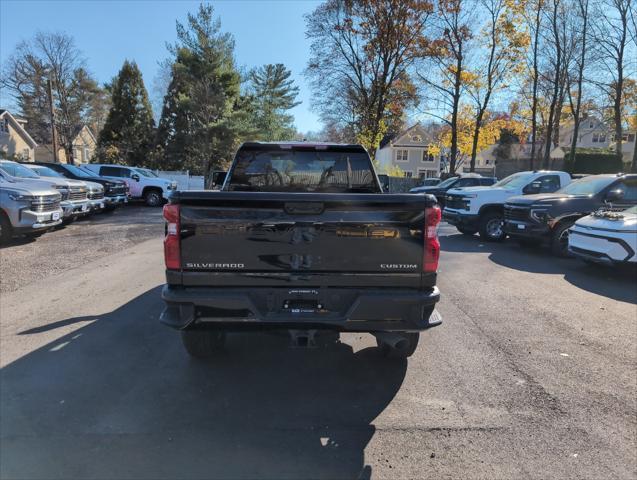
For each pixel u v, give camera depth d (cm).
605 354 473
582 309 629
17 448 300
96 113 5238
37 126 5334
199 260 349
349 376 418
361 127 3378
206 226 346
